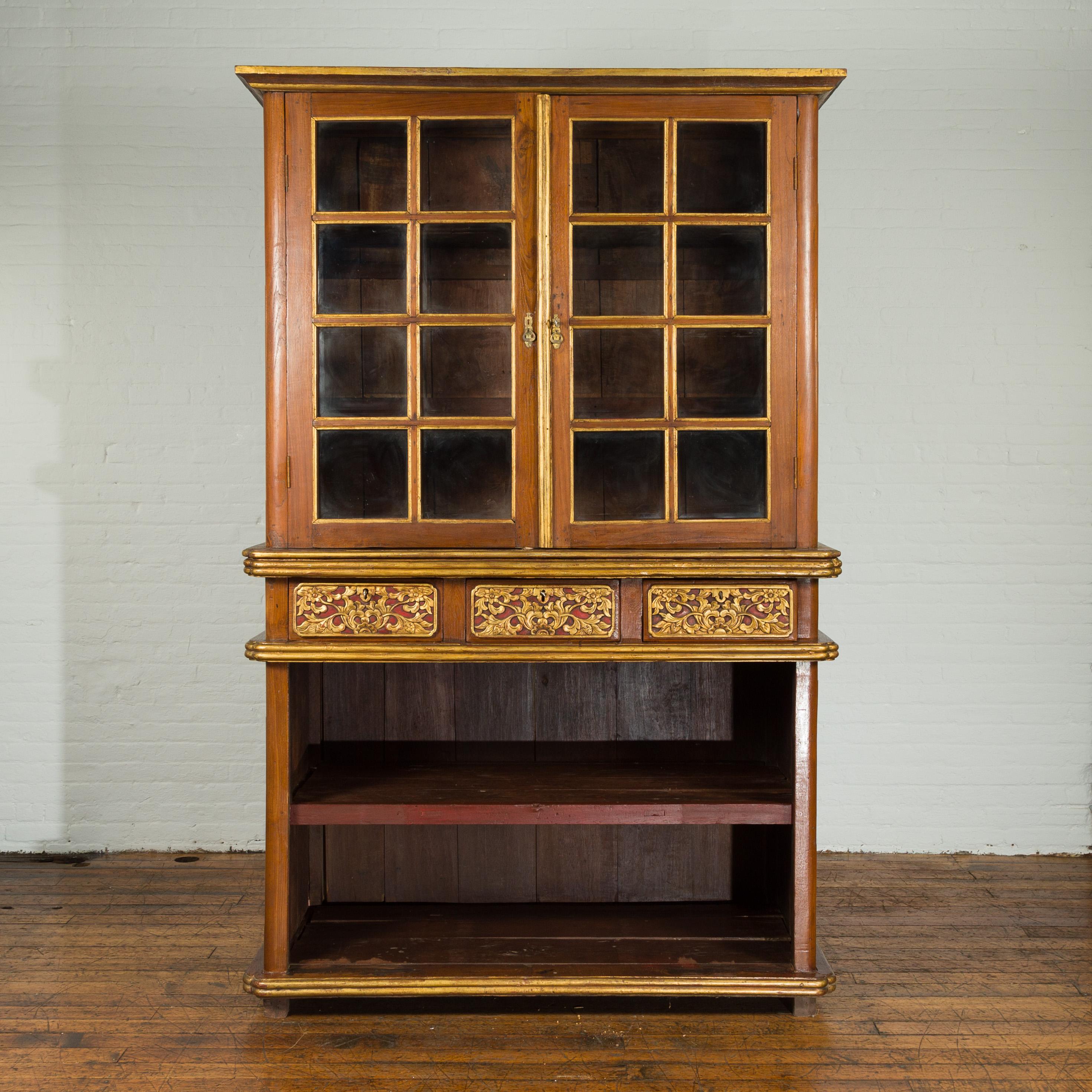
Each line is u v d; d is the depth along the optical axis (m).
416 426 2.49
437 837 2.98
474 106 2.47
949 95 3.52
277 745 2.51
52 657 3.56
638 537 2.50
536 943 2.71
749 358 2.51
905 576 3.58
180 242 3.51
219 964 2.80
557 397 2.49
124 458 3.54
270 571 2.45
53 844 3.59
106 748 3.58
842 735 3.60
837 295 3.54
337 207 2.49
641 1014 2.58
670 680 2.97
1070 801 3.61
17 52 3.49
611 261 2.50
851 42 3.50
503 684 2.97
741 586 2.49
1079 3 3.51
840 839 3.62
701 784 2.72
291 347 2.49
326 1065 2.34
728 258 2.50
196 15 3.50
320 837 2.97
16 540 3.54
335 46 3.50
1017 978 2.74
